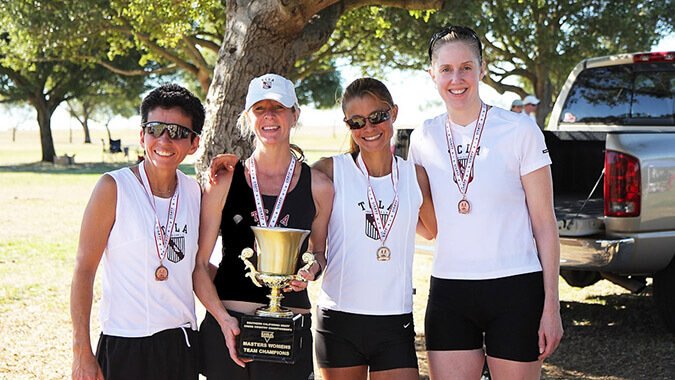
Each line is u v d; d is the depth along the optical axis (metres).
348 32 17.75
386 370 3.36
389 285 3.35
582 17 18.88
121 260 3.01
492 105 3.37
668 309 5.93
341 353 3.40
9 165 35.41
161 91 3.06
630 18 18.31
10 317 6.54
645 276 6.11
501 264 3.25
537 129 3.28
